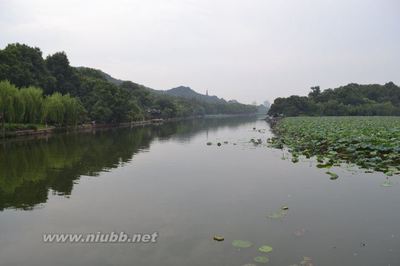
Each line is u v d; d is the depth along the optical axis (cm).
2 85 3391
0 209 1104
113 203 1168
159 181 1512
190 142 3391
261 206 1113
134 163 2014
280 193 1270
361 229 891
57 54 5828
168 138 3888
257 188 1356
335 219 970
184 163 2017
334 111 9112
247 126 7206
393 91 10825
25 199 1220
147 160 2134
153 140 3584
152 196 1259
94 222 982
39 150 2519
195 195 1267
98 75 8150
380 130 2681
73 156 2253
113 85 6366
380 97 10631
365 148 1972
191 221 982
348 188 1308
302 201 1155
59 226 954
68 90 5681
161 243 832
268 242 823
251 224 948
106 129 5431
